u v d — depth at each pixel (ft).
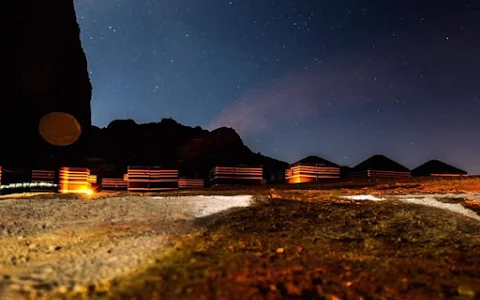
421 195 48.55
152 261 23.58
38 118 140.67
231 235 29.60
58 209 39.11
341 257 25.61
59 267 22.95
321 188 66.64
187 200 42.65
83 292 19.35
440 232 31.27
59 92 150.82
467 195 47.67
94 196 54.34
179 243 27.32
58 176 100.68
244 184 93.40
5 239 29.09
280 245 27.61
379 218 34.91
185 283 20.29
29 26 138.41
